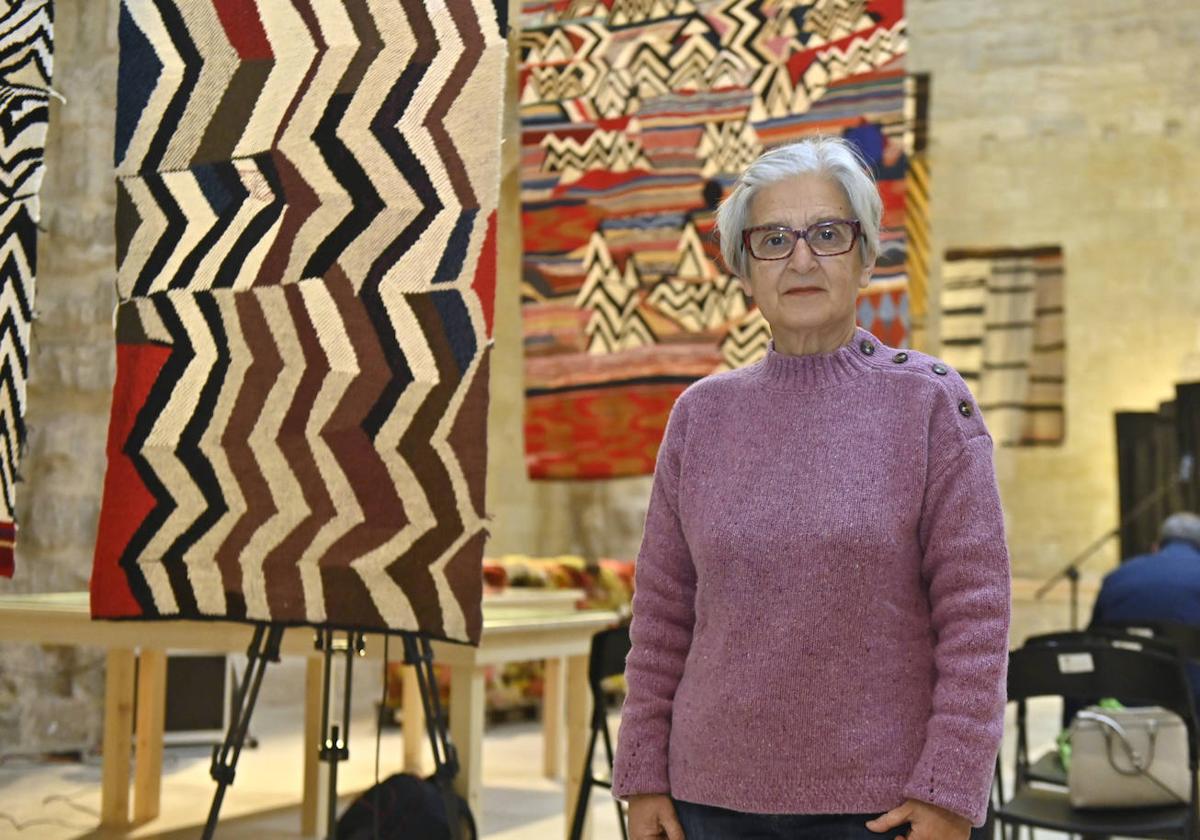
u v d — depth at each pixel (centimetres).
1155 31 1209
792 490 178
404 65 286
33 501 721
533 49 623
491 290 276
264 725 859
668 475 196
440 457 277
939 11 1261
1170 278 1207
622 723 192
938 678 172
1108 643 376
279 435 288
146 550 295
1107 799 337
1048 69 1235
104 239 734
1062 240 1231
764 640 174
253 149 296
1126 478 1126
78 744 713
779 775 171
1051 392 1215
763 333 584
